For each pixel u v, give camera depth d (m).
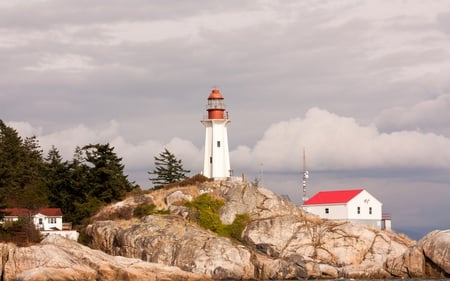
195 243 124.31
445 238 117.62
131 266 113.75
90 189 155.12
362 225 133.38
